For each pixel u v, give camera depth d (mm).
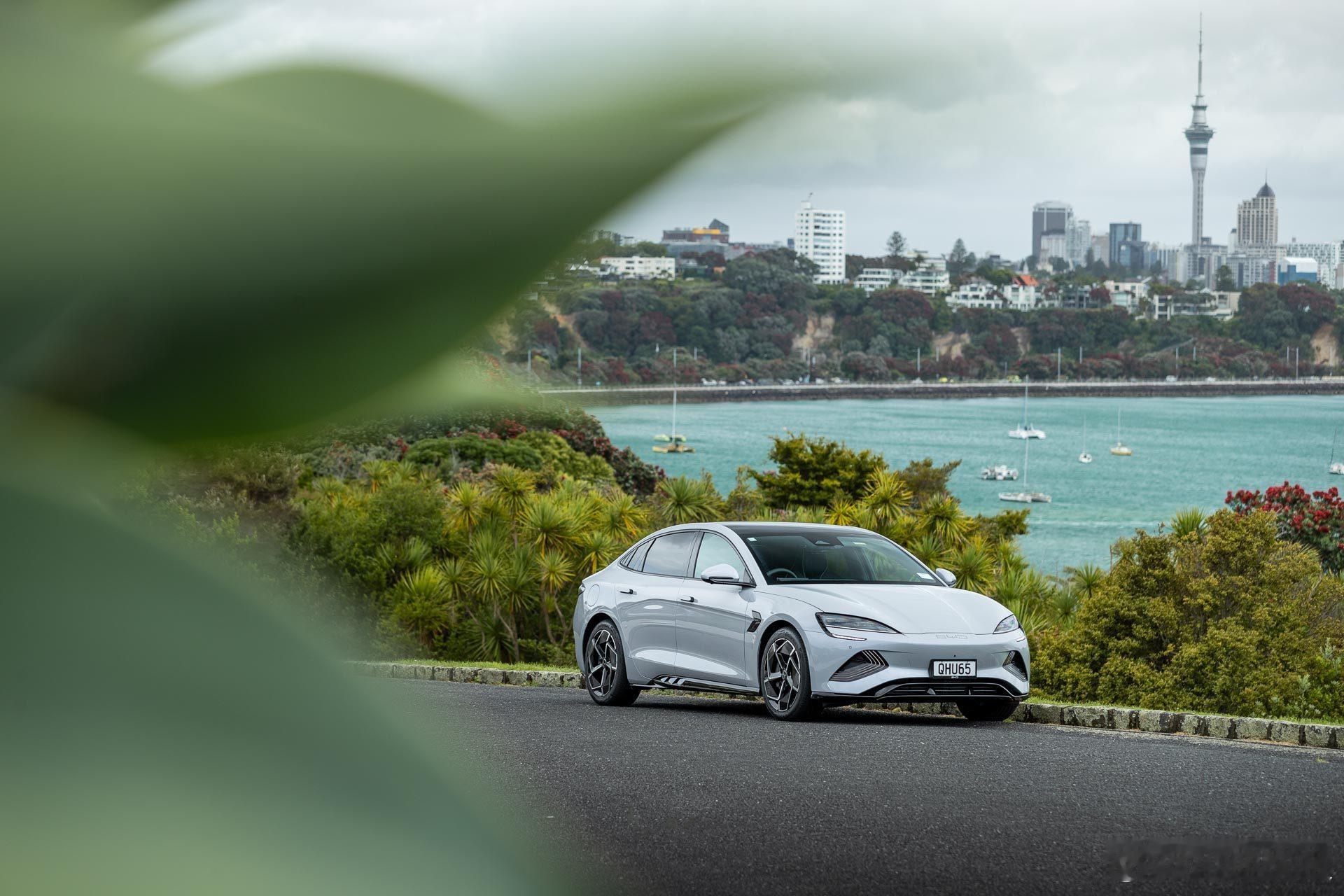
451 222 353
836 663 9523
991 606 10125
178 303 357
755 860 4695
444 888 347
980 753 7352
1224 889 4387
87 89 357
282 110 357
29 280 350
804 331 184000
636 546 11625
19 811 332
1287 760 7281
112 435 362
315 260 355
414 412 372
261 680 358
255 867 336
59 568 350
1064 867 4691
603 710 10195
